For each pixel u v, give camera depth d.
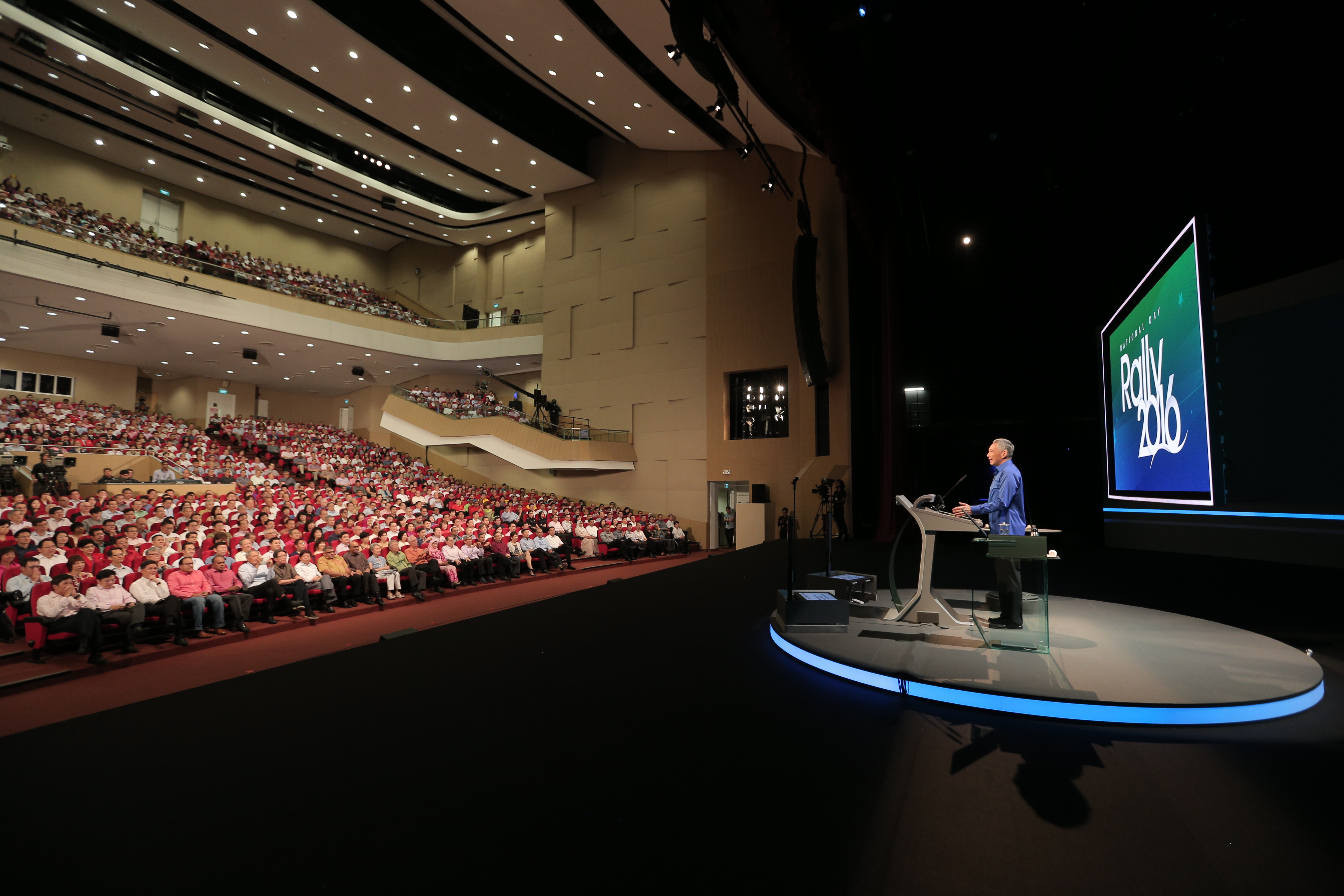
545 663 3.69
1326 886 1.47
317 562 7.82
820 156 14.19
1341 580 5.96
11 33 12.91
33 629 5.27
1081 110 7.05
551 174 18.94
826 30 7.22
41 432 13.23
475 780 2.16
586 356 19.25
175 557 6.88
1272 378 7.14
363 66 14.07
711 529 16.62
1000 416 12.58
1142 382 6.28
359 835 1.81
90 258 13.46
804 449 14.87
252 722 2.79
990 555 3.35
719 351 16.55
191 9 12.51
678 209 17.66
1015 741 2.36
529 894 1.51
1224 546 8.18
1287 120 5.49
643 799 1.99
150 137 17.09
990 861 1.61
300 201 21.06
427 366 22.05
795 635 3.72
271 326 16.91
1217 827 1.75
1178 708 2.45
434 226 22.61
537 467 17.31
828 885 1.52
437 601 8.79
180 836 1.82
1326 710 2.60
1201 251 4.43
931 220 11.34
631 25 11.24
